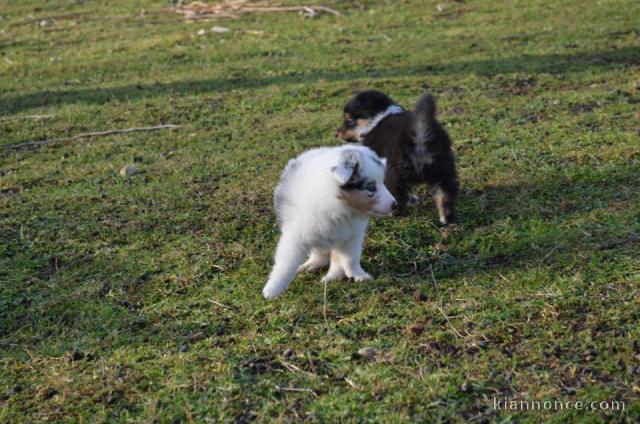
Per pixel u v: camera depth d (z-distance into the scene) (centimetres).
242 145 517
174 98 578
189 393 385
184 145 522
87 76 638
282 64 629
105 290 425
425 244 436
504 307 403
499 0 802
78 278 432
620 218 435
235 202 466
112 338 405
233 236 447
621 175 460
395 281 420
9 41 790
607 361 383
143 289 425
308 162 419
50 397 388
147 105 570
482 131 508
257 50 685
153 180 490
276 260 418
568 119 511
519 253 425
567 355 386
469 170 475
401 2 841
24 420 382
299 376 387
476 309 404
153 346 402
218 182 484
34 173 503
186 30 795
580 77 560
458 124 517
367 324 402
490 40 652
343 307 410
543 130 502
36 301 423
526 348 389
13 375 396
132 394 386
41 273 436
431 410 375
